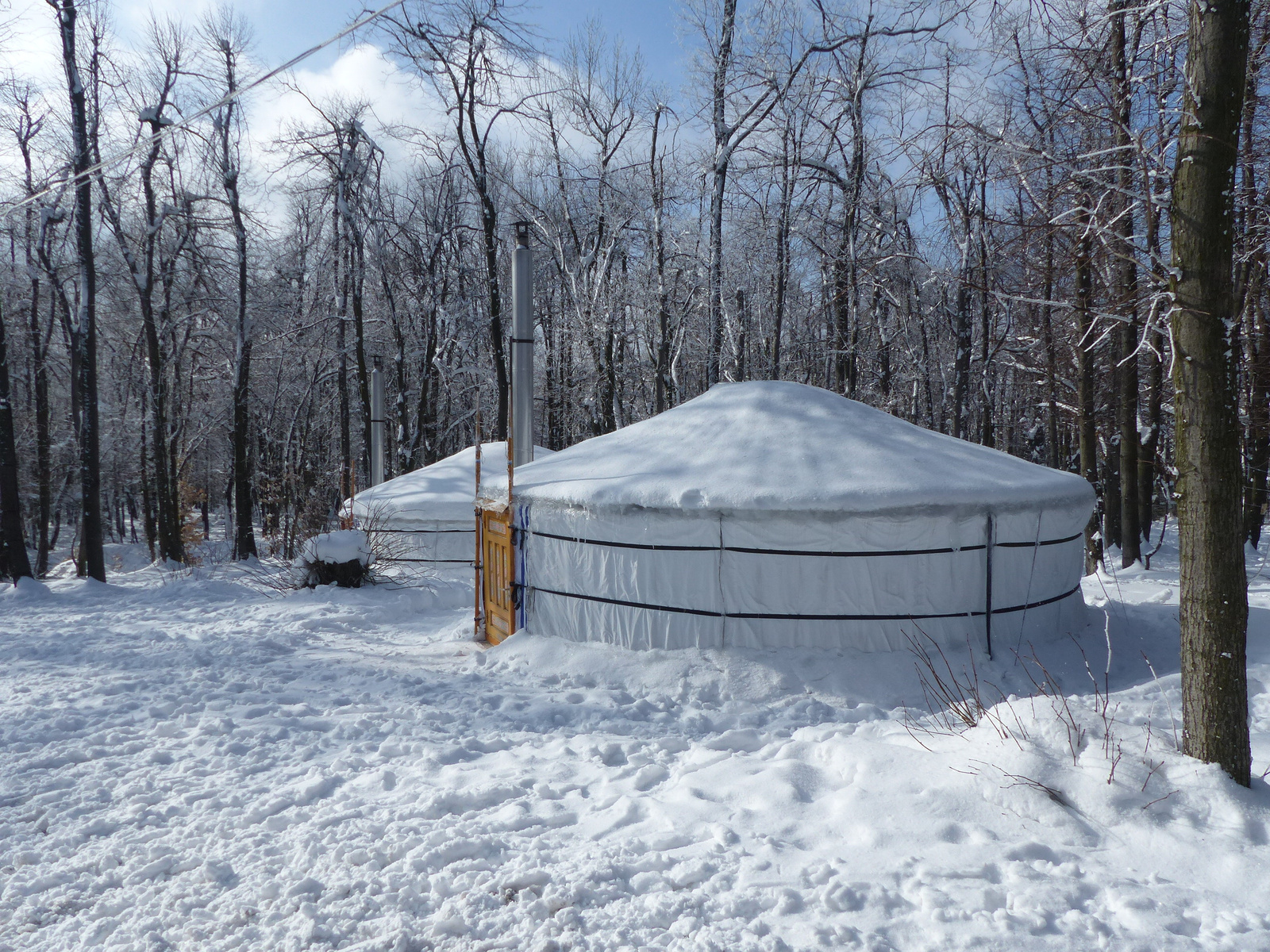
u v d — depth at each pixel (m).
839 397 9.22
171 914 3.47
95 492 14.20
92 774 5.11
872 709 6.37
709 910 3.30
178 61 19.08
